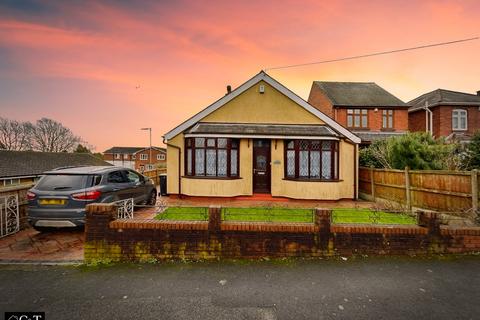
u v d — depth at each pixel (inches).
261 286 146.4
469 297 134.6
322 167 423.5
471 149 388.2
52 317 118.5
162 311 122.8
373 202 410.0
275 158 434.6
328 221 186.9
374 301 131.1
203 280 153.7
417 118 967.0
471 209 236.2
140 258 182.5
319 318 117.3
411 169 364.8
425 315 119.3
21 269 168.9
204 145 426.9
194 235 184.5
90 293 138.8
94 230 182.4
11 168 1117.1
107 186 262.5
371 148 484.1
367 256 186.2
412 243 187.8
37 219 226.4
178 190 445.4
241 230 185.0
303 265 174.2
